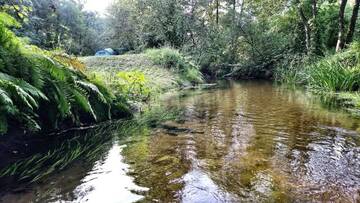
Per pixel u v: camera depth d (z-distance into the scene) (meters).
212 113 5.75
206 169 2.90
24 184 2.59
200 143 3.75
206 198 2.34
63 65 4.70
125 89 6.69
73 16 25.72
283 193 2.41
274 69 15.77
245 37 17.75
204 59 17.62
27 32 11.59
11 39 3.89
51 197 2.36
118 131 4.41
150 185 2.57
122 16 25.52
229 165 3.00
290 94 8.70
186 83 12.46
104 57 13.24
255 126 4.62
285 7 16.14
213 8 22.22
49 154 3.36
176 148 3.56
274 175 2.75
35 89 3.52
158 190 2.48
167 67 13.23
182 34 18.72
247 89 10.41
